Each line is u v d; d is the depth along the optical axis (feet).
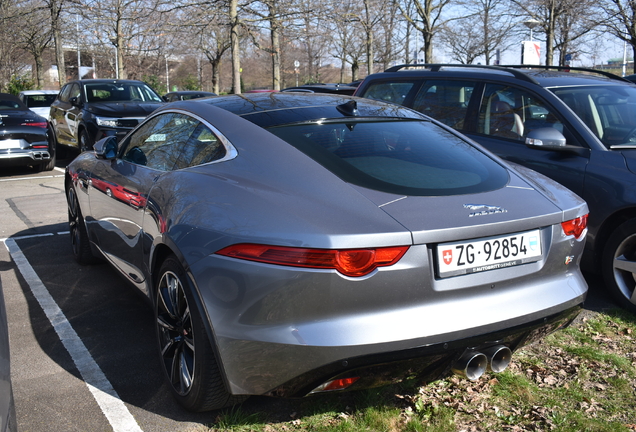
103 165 13.46
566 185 13.67
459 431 8.50
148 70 118.83
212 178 8.93
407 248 7.29
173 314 9.10
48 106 57.00
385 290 7.27
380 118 10.79
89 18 72.84
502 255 7.99
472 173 9.15
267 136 9.36
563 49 70.90
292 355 7.27
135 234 10.98
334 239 7.07
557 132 13.52
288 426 8.55
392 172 8.66
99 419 8.77
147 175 10.93
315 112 10.47
